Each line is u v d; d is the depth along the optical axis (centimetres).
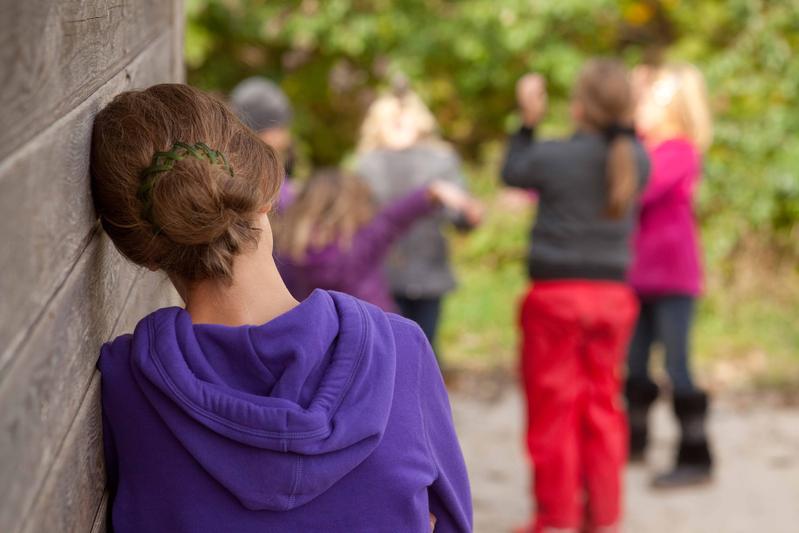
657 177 619
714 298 1038
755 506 639
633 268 641
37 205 138
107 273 198
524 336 534
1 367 120
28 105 133
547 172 518
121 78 213
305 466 179
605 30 1185
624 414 691
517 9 1100
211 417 179
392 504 188
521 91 546
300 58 1209
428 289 672
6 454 122
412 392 196
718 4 1132
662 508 636
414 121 675
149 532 186
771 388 864
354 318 191
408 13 1141
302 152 1207
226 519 183
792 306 1039
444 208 665
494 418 802
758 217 1049
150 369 183
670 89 626
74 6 163
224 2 1149
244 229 187
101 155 184
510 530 602
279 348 183
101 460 188
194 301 194
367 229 500
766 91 1080
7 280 123
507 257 1129
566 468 527
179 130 186
